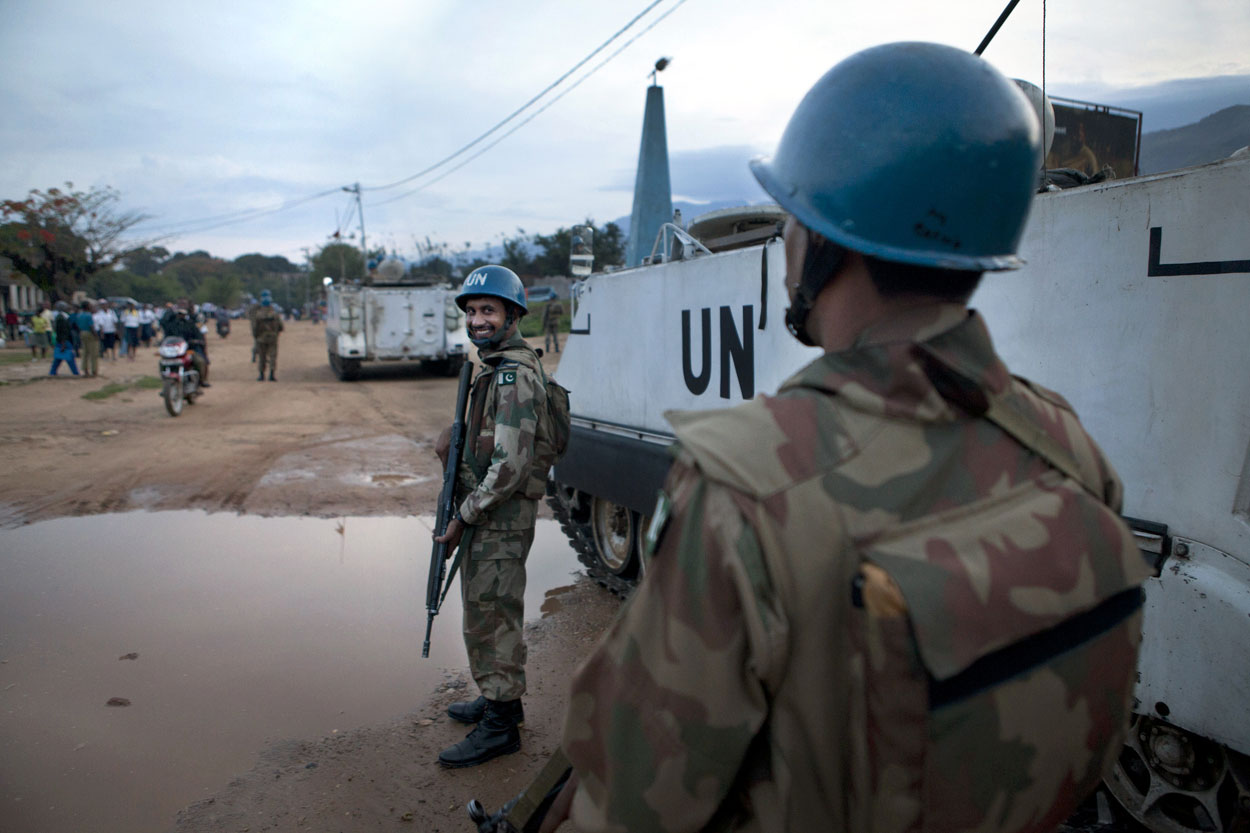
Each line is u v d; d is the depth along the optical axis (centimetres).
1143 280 220
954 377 91
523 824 128
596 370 521
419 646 435
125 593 507
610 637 99
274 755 332
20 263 3453
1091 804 261
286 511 703
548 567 582
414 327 1869
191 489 779
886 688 80
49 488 781
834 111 102
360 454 959
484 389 317
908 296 97
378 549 598
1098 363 232
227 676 399
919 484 88
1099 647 92
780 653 85
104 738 343
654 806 91
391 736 348
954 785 82
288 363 2448
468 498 312
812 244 103
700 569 87
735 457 88
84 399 1448
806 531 85
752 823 94
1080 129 374
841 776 88
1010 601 83
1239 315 203
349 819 293
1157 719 231
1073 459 102
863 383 92
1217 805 231
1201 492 212
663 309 442
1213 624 209
